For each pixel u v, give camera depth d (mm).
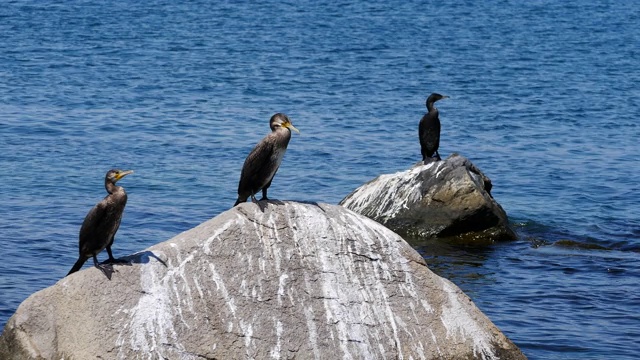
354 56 41656
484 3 65438
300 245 10281
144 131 26188
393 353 9969
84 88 32250
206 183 21094
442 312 10305
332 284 10172
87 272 9820
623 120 30625
